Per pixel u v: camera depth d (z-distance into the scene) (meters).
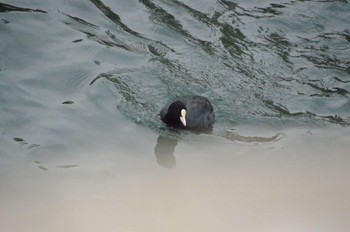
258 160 22.56
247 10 30.92
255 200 20.61
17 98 23.97
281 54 28.17
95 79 25.50
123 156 22.02
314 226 19.61
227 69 26.91
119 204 19.80
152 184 20.86
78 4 30.09
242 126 24.33
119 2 30.73
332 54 28.56
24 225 18.52
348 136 24.30
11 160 21.02
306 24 30.25
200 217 19.66
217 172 21.80
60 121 23.19
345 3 31.75
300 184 21.55
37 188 19.97
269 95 25.84
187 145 23.14
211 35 28.94
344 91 26.55
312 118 25.03
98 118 23.67
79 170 21.02
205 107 24.20
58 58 26.45
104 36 28.23
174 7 30.73
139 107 24.50
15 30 27.48
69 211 19.23
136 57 27.11
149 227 19.00
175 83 25.84
